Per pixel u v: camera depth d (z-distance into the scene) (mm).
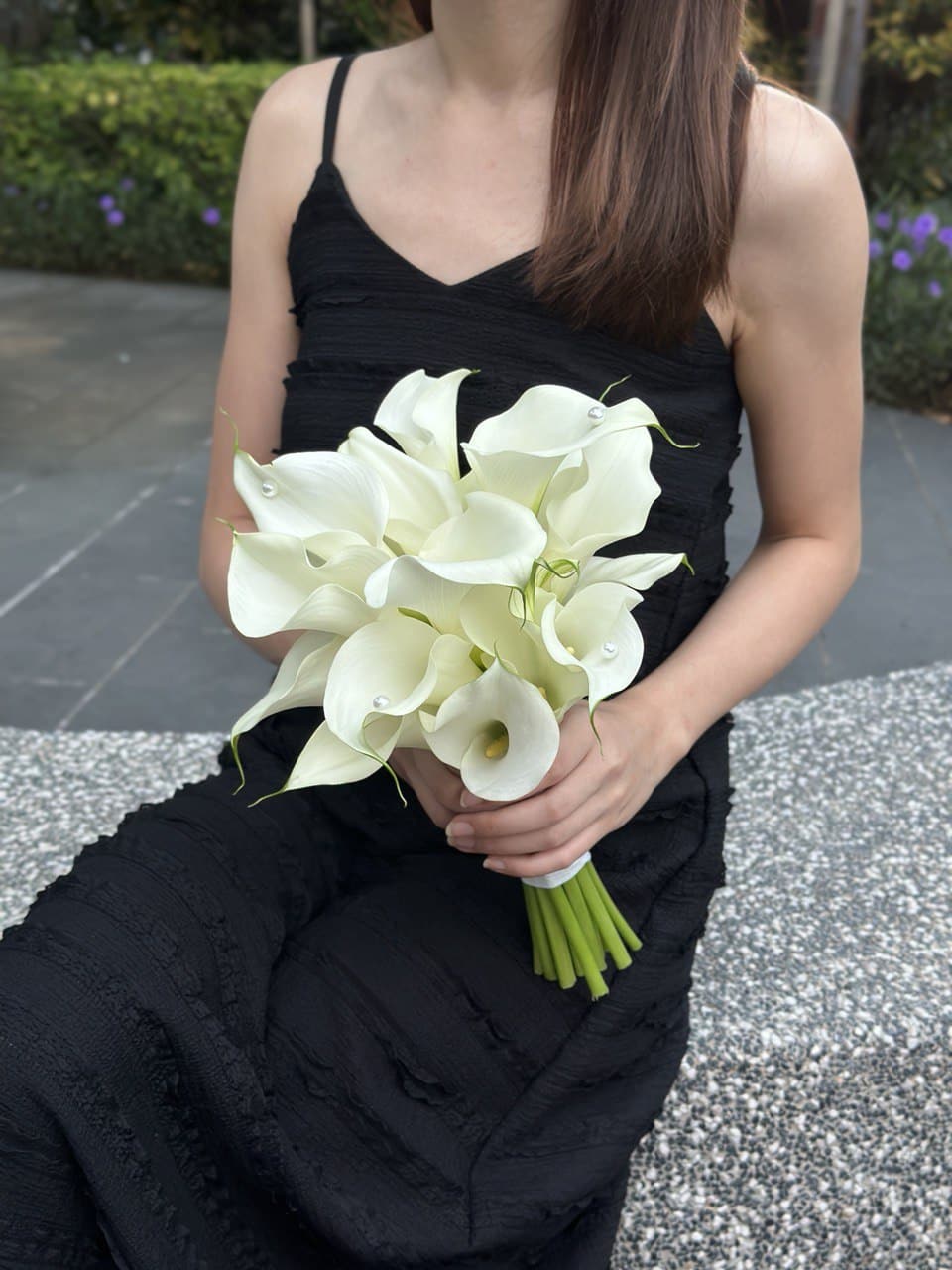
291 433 1242
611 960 1140
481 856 1174
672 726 1096
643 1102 1135
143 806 1138
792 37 6258
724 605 1213
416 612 872
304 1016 1035
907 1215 1420
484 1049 1077
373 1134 1016
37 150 7320
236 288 1340
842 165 1118
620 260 1092
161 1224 890
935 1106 1396
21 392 5137
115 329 6152
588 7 1083
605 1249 1101
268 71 7301
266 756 1229
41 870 1794
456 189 1191
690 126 1072
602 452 917
